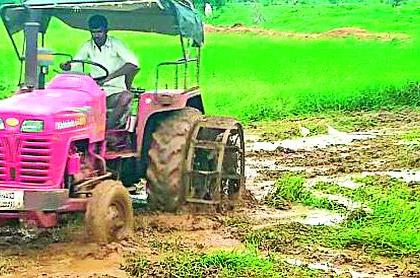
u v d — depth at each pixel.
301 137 21.34
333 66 33.22
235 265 8.94
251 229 10.75
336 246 10.02
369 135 21.52
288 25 43.72
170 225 10.75
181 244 9.93
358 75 31.39
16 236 10.40
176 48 32.50
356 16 44.56
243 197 12.43
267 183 14.58
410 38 39.12
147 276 8.63
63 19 12.18
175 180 11.10
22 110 9.30
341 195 13.27
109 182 9.71
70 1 11.05
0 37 32.59
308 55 35.47
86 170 9.97
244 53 35.62
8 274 8.83
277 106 26.50
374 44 37.97
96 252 9.36
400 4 46.22
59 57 14.10
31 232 10.48
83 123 9.82
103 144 10.42
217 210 11.54
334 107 27.55
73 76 10.35
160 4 10.76
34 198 9.12
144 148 11.47
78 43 26.34
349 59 34.66
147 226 10.66
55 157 9.29
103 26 11.30
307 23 43.72
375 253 9.73
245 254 9.34
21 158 9.26
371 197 12.76
